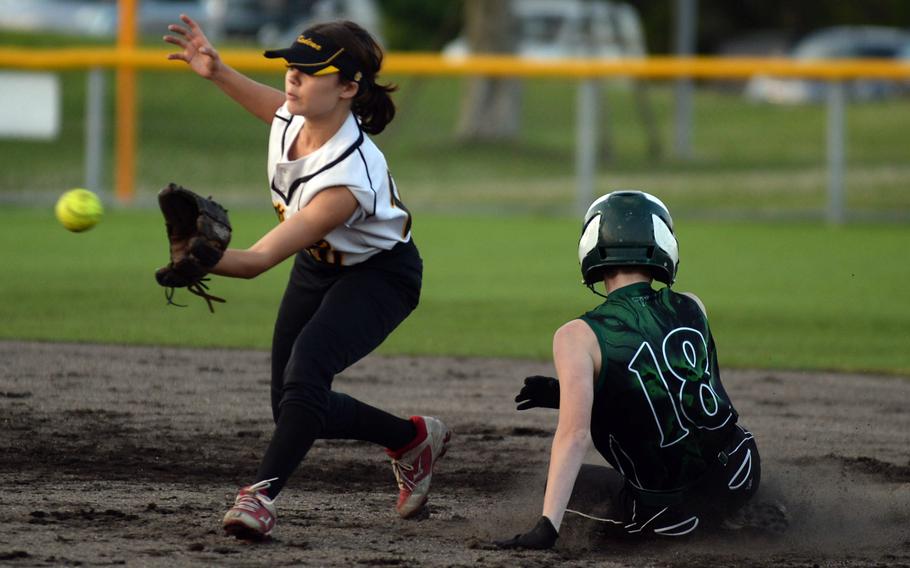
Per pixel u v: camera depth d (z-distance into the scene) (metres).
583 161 67.44
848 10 153.88
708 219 67.31
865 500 18.38
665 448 14.68
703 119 87.75
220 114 80.06
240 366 28.25
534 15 103.62
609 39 104.19
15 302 36.50
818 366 30.14
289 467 14.85
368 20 123.00
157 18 111.62
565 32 103.56
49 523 15.55
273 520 14.80
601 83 79.00
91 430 21.88
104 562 13.68
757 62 64.06
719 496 15.15
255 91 17.20
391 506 17.66
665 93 94.62
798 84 96.19
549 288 42.34
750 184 73.81
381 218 15.37
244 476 19.19
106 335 31.62
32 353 28.88
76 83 83.00
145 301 37.56
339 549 14.84
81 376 26.56
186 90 83.06
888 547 15.90
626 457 14.89
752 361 30.67
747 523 15.62
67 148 73.00
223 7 114.62
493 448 21.70
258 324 34.19
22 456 19.84
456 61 65.88
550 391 15.52
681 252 53.38
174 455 20.38
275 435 14.88
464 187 73.62
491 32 87.81
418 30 143.50
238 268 14.27
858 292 42.62
